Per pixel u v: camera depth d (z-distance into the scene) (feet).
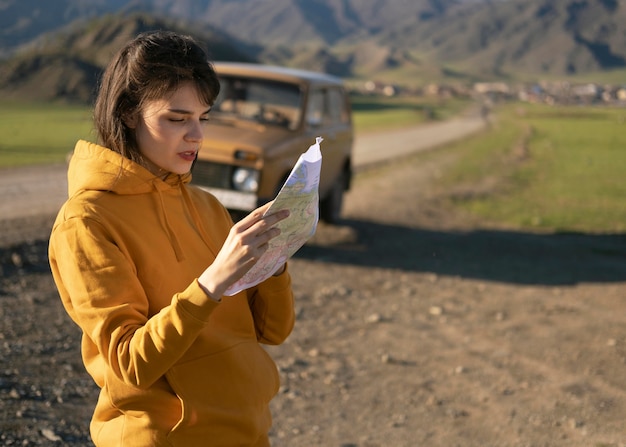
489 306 24.48
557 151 109.50
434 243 34.68
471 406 16.28
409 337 20.83
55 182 46.65
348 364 18.38
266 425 6.21
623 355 19.88
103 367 5.81
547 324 22.65
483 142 132.05
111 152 5.76
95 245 5.43
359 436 14.46
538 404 16.49
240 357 5.97
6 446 11.96
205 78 5.72
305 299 23.71
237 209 26.91
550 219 44.11
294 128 29.84
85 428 13.20
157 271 5.73
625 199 55.42
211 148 26.84
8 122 127.03
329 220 35.99
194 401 5.63
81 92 308.19
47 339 17.61
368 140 122.11
